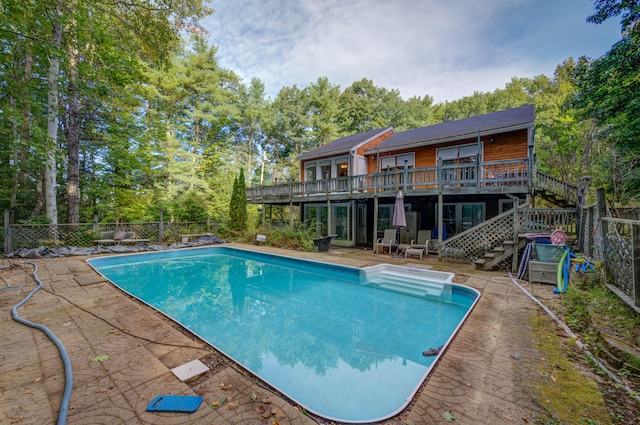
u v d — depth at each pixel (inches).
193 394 86.9
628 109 347.3
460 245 333.4
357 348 155.2
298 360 142.3
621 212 339.9
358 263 332.8
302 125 1277.1
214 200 802.8
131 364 105.0
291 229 498.9
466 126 476.4
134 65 410.9
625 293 156.5
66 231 410.6
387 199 539.5
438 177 367.6
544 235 267.9
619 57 327.9
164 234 514.9
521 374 97.5
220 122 1034.7
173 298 249.9
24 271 273.9
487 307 171.8
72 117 435.2
